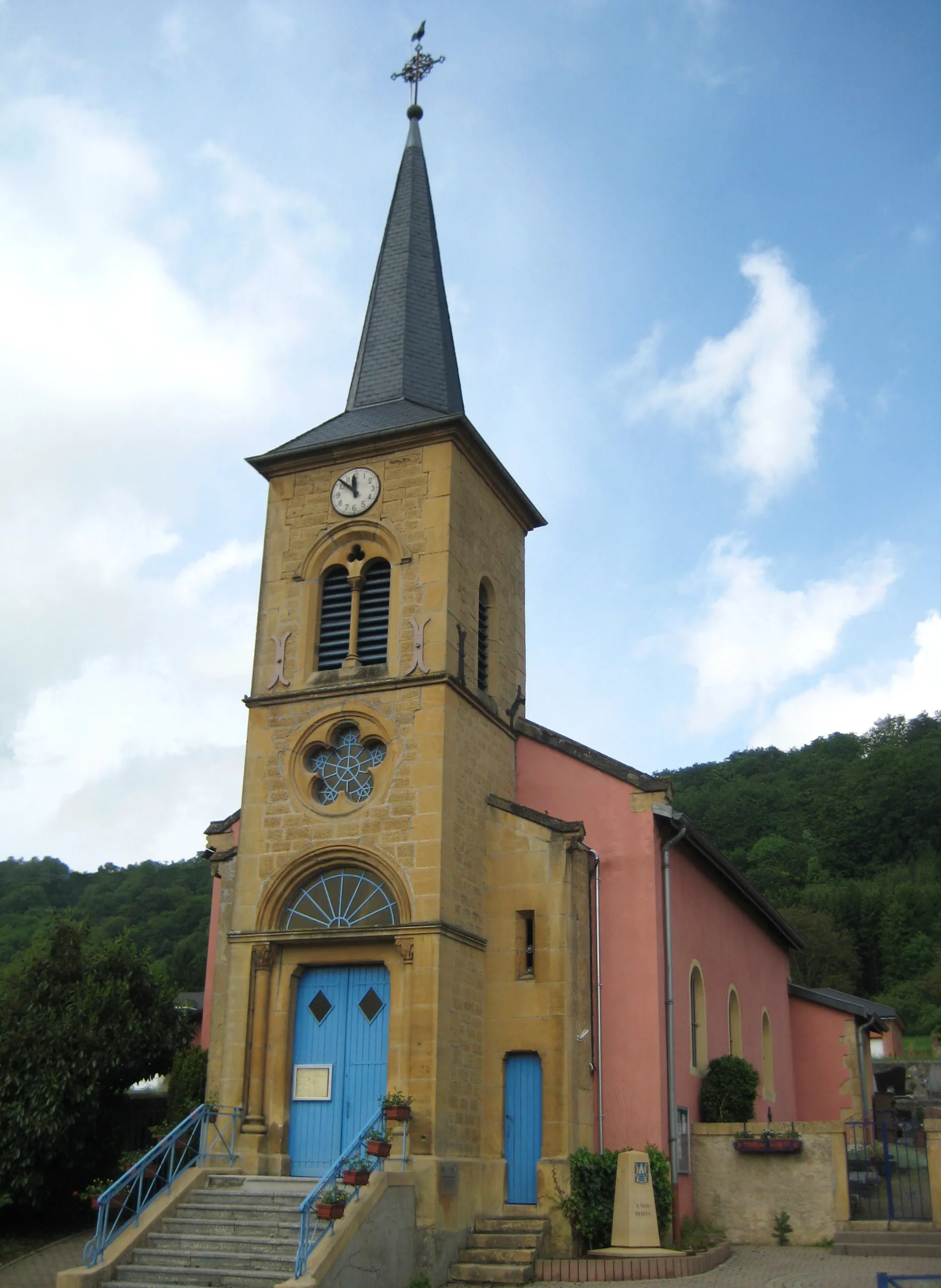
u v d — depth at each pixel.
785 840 85.06
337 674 19.16
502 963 18.22
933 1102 33.94
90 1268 13.69
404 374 22.20
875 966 74.69
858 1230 17.38
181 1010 21.14
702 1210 18.45
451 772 18.00
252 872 18.30
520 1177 17.22
